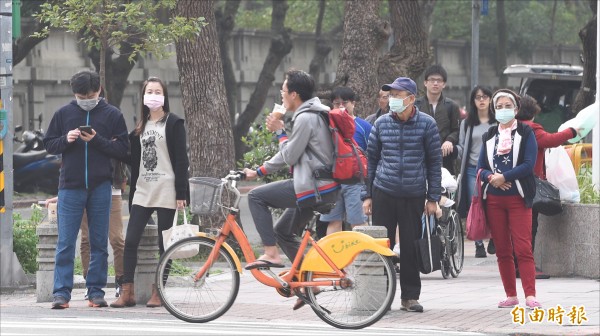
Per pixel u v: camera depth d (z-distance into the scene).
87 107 30.48
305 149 26.92
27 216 65.50
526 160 28.98
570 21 144.88
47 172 77.06
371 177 30.08
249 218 66.19
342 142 26.89
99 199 30.77
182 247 27.58
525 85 73.88
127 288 30.89
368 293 26.67
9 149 36.09
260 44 116.31
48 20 42.91
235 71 112.00
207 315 27.58
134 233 30.55
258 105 94.31
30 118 93.19
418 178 29.56
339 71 50.03
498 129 29.38
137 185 30.50
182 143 30.28
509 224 29.52
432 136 29.58
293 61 118.94
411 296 30.06
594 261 37.44
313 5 124.38
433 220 36.59
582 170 44.03
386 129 29.73
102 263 31.16
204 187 27.25
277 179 47.06
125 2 45.28
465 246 48.94
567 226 38.09
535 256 38.75
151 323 27.34
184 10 44.62
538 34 140.62
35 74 92.81
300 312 30.03
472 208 29.81
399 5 55.88
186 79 45.31
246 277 37.88
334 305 26.81
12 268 36.22
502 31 130.00
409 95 29.31
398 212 29.78
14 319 28.11
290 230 27.36
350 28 49.75
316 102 27.17
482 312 29.97
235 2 94.81
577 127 34.12
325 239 26.89
